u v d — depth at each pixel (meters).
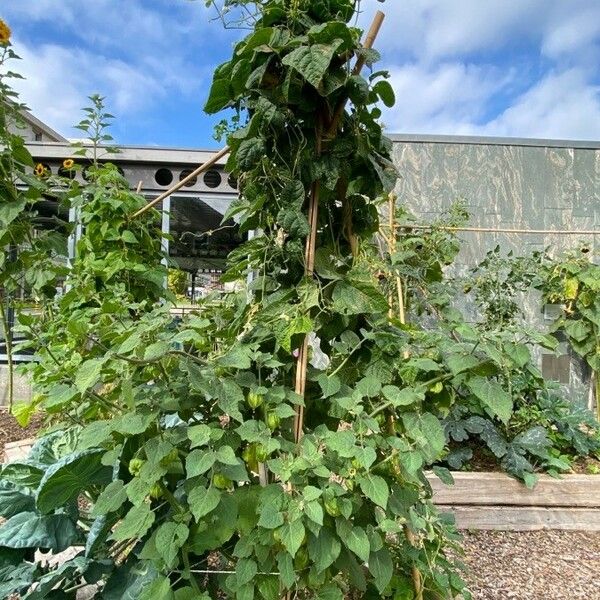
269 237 1.39
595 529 2.64
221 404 1.04
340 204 1.44
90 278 2.30
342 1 1.22
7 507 1.36
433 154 4.43
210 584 1.32
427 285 2.94
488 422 2.95
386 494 1.06
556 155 4.48
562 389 4.36
